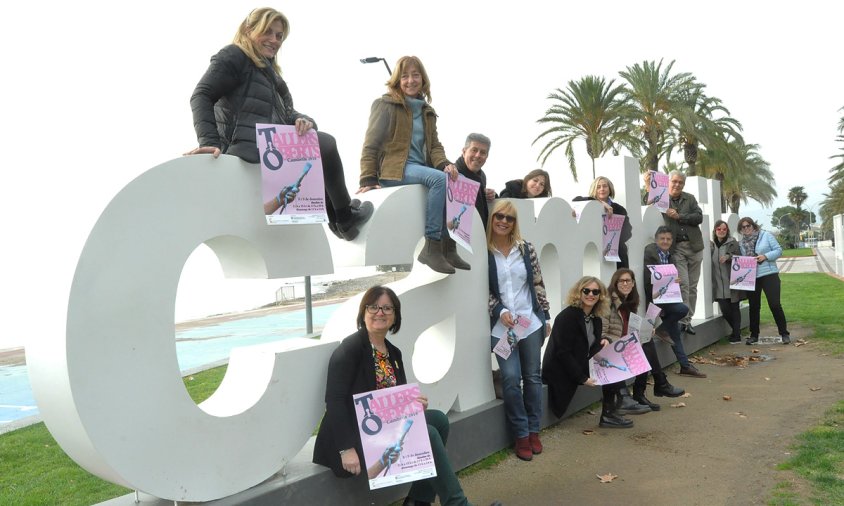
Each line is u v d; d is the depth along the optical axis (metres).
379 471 3.16
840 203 39.97
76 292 2.48
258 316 18.52
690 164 30.56
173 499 2.82
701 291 9.26
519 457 4.61
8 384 9.44
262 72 3.20
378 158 4.30
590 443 4.94
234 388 3.36
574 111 27.77
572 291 5.20
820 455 4.30
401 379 3.51
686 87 27.41
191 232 2.91
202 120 2.99
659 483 4.05
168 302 2.82
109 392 2.58
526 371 4.81
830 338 8.95
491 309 4.91
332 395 3.29
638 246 7.67
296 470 3.44
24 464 4.95
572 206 6.66
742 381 6.79
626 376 5.22
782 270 30.70
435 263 4.30
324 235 3.59
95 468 2.66
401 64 4.28
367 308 3.38
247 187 3.18
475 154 4.73
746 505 3.62
